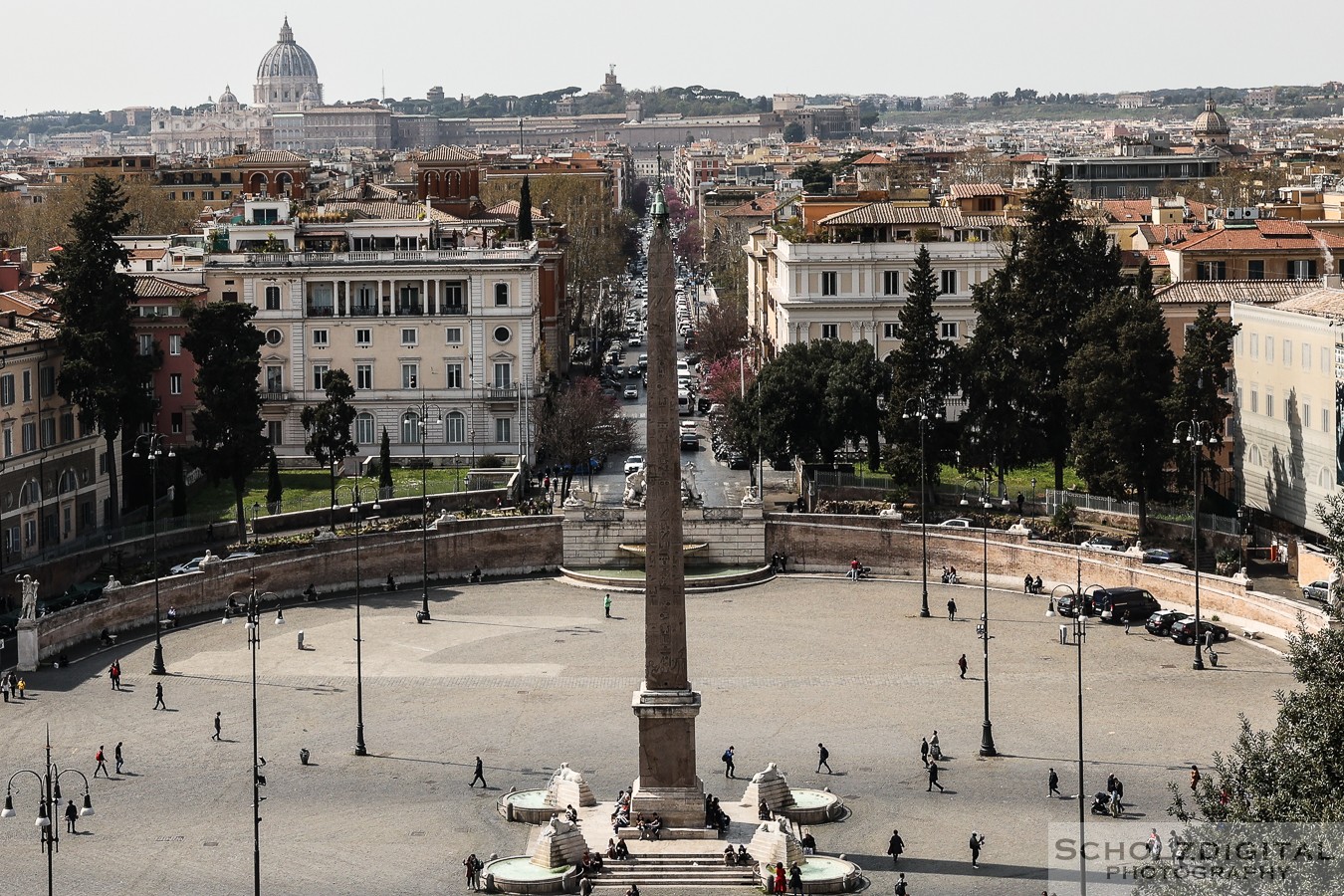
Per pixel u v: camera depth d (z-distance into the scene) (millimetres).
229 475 197125
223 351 197125
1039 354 191500
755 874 102688
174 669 149500
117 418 190375
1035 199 195625
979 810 113562
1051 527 180875
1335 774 79500
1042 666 147625
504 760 125312
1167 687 140250
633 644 157875
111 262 191875
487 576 186375
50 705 139125
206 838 110688
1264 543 177875
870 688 142375
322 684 145125
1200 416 174750
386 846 109125
